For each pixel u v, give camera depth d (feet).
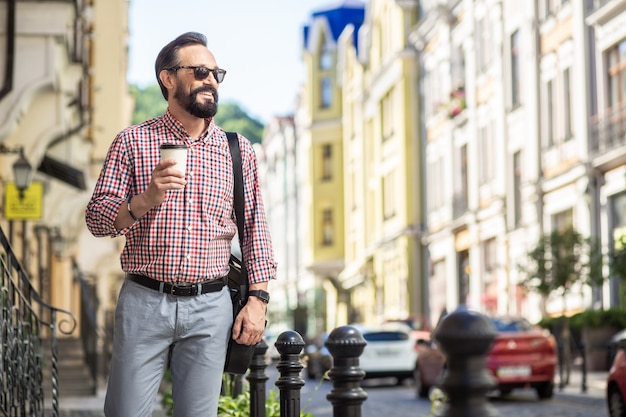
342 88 246.68
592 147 109.29
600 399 66.44
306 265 251.19
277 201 318.04
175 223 17.54
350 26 238.07
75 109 82.53
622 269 84.53
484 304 131.13
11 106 59.77
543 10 122.52
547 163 120.88
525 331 72.33
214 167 17.87
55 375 34.22
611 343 52.26
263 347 26.20
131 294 17.71
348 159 233.76
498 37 136.15
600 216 108.06
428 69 173.47
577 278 86.12
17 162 62.23
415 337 106.32
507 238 133.49
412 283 178.60
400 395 85.15
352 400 14.75
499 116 135.44
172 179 16.69
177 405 17.95
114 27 128.98
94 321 84.84
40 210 62.95
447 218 161.48
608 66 107.76
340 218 247.50
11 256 31.40
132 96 185.57
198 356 17.72
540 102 123.24
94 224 17.52
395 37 185.78
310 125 251.39
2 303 28.66
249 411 28.86
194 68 17.60
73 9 62.34
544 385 71.00
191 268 17.53
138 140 17.88
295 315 247.70
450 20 159.12
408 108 180.55
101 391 82.02
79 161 91.35
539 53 123.44
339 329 15.05
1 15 59.36
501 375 70.13
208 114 17.69
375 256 204.23
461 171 155.43
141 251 17.62
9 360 29.35
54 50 60.54
